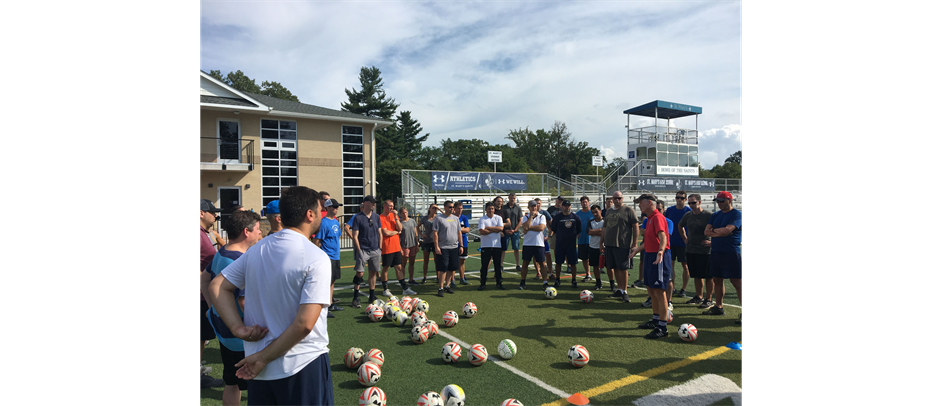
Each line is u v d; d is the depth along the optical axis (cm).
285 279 215
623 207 740
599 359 474
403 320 611
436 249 802
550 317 648
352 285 936
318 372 226
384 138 4766
